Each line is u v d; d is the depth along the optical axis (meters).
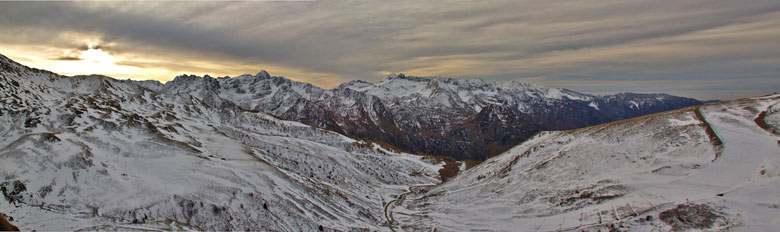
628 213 67.69
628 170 88.06
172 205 72.12
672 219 60.94
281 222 76.62
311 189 102.56
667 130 100.81
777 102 98.44
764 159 73.38
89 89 156.00
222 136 137.25
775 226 52.69
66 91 149.50
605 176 88.62
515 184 103.38
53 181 76.00
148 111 159.38
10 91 117.38
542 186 95.50
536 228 75.12
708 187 69.00
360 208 105.00
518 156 125.19
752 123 91.19
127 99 159.75
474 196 106.69
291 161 136.75
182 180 82.00
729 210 58.91
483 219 87.50
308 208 87.75
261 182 90.19
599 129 121.94
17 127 102.25
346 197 111.19
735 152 79.12
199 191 77.81
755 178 67.69
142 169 87.06
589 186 85.81
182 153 98.56
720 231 54.56
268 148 150.88
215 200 75.88
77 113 117.88
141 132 112.44
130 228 61.91
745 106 102.31
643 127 108.50
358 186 136.50
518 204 90.06
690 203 63.97
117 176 81.69
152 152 96.88
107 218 66.25
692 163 80.69
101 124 112.94
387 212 109.88
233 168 94.50
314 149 175.12
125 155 93.94
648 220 62.88
